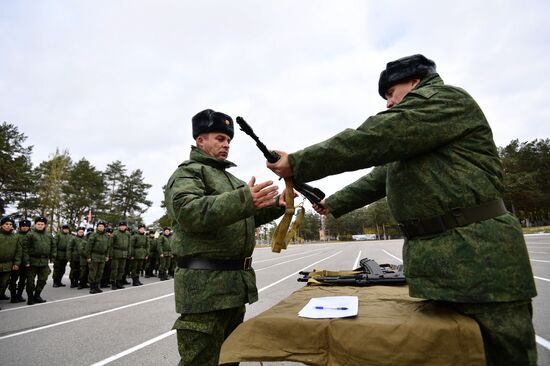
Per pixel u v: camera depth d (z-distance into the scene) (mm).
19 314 6359
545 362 3037
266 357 1319
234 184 2098
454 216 1305
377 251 25719
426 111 1315
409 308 1460
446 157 1348
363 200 2191
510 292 1208
